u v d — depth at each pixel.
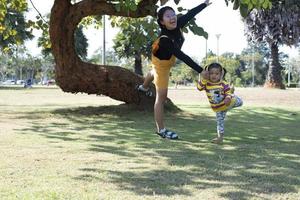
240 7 6.46
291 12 22.62
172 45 6.07
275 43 23.98
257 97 16.02
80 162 4.87
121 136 6.97
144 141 6.48
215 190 3.86
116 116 9.85
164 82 6.38
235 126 8.54
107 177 4.25
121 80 10.43
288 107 13.05
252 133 7.56
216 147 6.05
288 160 5.17
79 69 10.15
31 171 4.44
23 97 18.52
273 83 24.88
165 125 8.49
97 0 9.53
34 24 11.09
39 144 6.02
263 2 6.30
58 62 10.12
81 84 10.26
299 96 16.02
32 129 7.66
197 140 6.66
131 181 4.12
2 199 3.53
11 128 7.73
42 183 4.01
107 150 5.65
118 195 3.68
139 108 10.58
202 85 6.56
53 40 9.91
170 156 5.32
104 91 10.46
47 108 11.77
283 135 7.36
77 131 7.52
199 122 9.05
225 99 6.39
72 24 9.83
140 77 10.82
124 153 5.46
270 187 3.97
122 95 10.55
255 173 4.48
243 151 5.75
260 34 23.84
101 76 10.28
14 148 5.66
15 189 3.81
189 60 6.23
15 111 10.98
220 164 4.89
